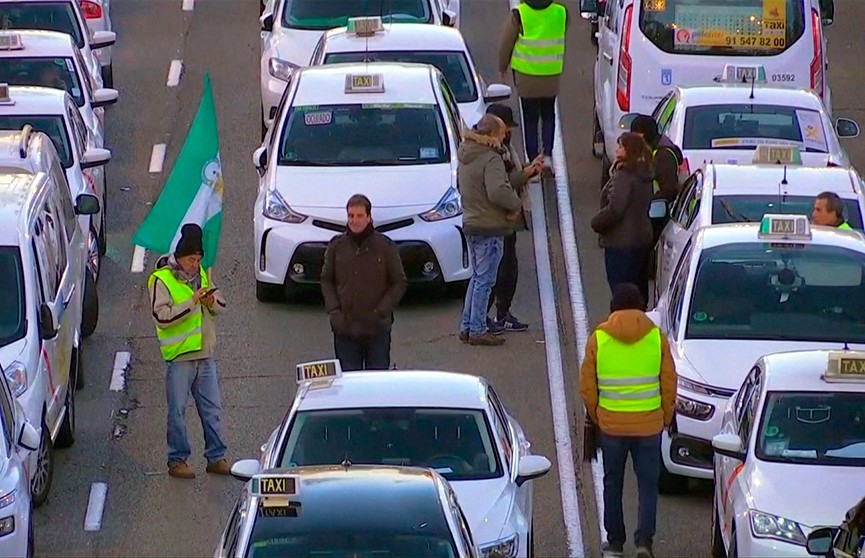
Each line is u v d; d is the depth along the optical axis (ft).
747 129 182.39
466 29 273.75
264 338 170.91
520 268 189.57
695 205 163.94
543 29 204.95
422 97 186.29
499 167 161.99
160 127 235.81
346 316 143.33
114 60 264.52
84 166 185.16
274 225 175.22
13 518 114.42
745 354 136.15
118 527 133.69
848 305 140.67
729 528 117.08
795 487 113.60
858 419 118.83
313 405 115.44
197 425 154.20
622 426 120.57
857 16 287.28
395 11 231.30
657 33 204.85
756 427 119.24
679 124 184.03
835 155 180.75
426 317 175.22
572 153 225.56
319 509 92.43
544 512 136.36
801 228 145.28
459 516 94.27
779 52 205.26
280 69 221.87
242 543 90.22
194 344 139.85
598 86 222.28
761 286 141.90
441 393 116.98
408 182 176.76
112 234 200.95
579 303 179.83
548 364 164.35
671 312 144.56
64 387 145.28
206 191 156.56
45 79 208.03
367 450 112.37
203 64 262.67
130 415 155.84
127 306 181.27
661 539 129.80
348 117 183.83
